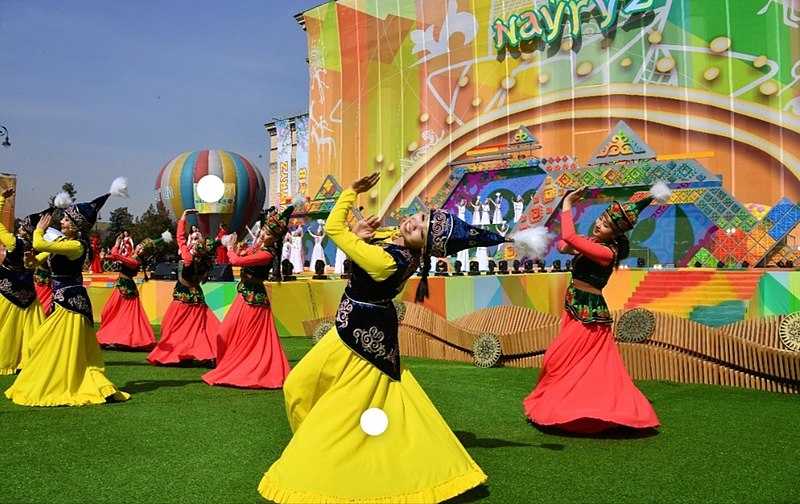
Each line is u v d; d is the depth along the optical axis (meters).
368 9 26.31
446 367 8.38
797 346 6.70
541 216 19.81
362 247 3.33
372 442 3.12
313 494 2.95
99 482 3.67
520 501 3.39
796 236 16.88
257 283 6.91
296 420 3.44
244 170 30.67
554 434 4.82
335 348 3.34
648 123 20.12
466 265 18.23
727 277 12.49
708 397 6.19
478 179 22.75
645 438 4.66
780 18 18.20
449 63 24.25
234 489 3.56
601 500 3.42
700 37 19.38
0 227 7.30
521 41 22.66
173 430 4.84
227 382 6.70
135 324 10.17
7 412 5.34
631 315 7.51
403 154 25.22
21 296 7.42
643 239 18.80
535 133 22.30
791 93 17.94
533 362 8.34
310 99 28.06
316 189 27.59
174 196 30.56
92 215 5.80
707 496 3.48
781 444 4.50
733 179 18.66
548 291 12.56
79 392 5.70
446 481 3.10
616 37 20.84
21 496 3.44
